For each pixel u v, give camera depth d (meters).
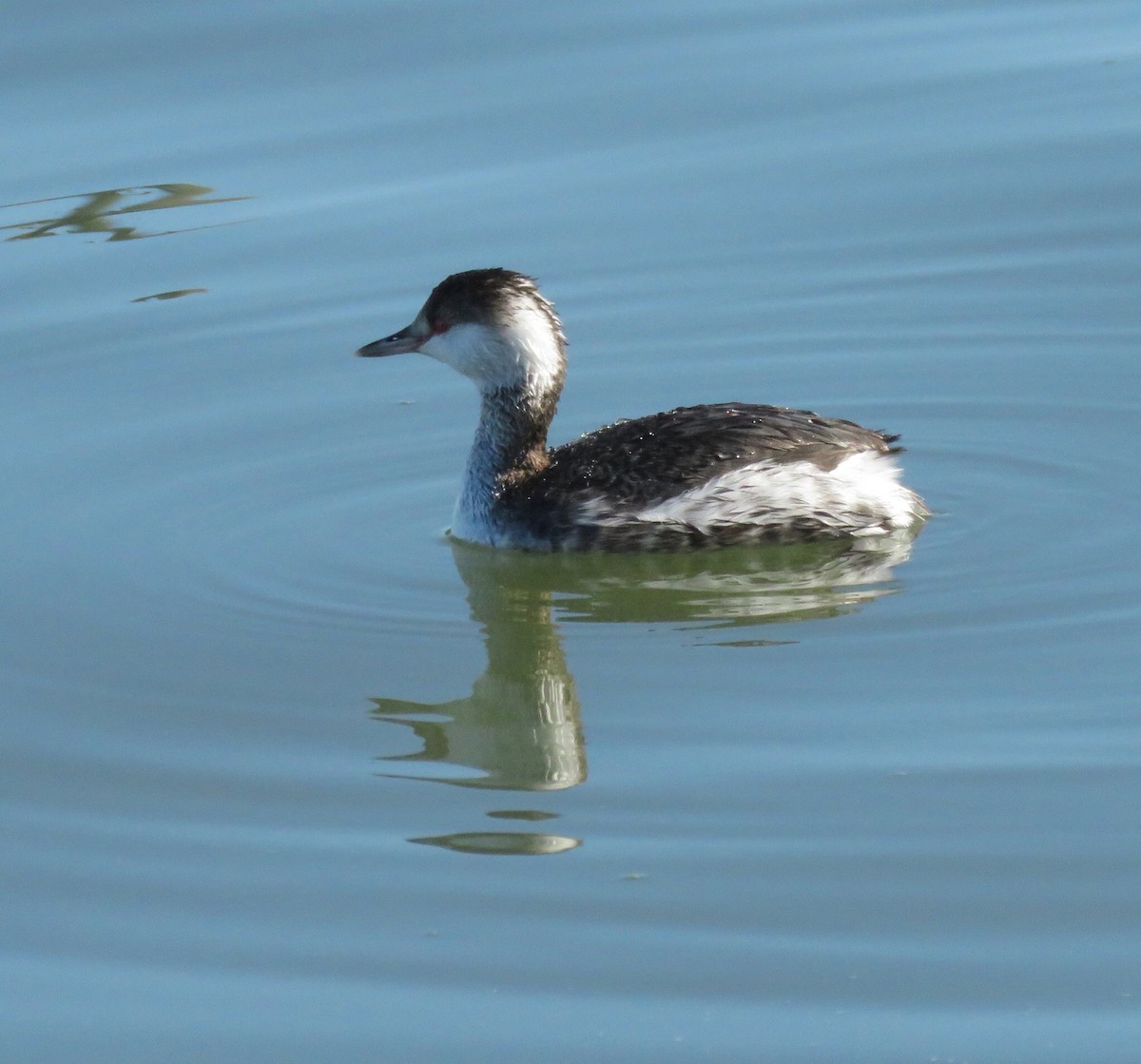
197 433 16.64
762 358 17.80
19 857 10.50
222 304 18.89
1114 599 12.97
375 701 12.16
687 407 14.88
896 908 9.64
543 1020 8.95
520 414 14.56
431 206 20.34
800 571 13.85
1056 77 22.14
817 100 21.94
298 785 11.15
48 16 23.83
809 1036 8.74
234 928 9.78
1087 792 10.57
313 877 10.20
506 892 9.97
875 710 11.62
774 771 10.96
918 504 14.41
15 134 21.70
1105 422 16.23
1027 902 9.62
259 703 12.15
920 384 17.19
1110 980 9.02
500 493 14.52
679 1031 8.82
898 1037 8.70
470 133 21.55
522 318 14.46
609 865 10.13
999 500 14.85
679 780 10.92
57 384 17.56
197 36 23.55
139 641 13.02
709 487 13.81
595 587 13.82
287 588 13.85
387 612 13.43
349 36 23.55
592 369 17.73
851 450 14.02
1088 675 11.93
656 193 20.42
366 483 15.73
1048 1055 8.53
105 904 10.04
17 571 14.14
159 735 11.77
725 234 19.73
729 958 9.32
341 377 17.67
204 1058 8.80
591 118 21.75
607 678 12.23
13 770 11.39
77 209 20.47
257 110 22.05
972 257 19.20
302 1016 9.07
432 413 17.03
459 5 24.08
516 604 13.53
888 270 19.09
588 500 14.05
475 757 11.41
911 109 21.64
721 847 10.23
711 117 21.69
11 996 9.33
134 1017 9.12
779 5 24.09
